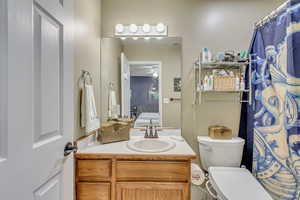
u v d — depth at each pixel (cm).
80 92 143
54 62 86
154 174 133
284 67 138
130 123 185
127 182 133
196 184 160
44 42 78
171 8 196
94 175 134
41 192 76
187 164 133
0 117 55
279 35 143
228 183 142
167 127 200
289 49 130
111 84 202
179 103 200
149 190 133
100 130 163
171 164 133
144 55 202
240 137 188
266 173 155
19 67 62
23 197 64
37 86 73
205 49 175
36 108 73
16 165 61
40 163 75
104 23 197
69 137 100
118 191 134
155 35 194
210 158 172
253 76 173
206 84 176
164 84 201
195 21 195
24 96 65
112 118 203
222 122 193
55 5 86
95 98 177
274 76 148
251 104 174
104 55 198
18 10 62
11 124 59
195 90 193
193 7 195
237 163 170
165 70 200
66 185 100
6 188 56
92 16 168
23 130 64
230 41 193
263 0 191
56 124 88
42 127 76
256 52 170
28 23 67
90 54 164
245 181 145
